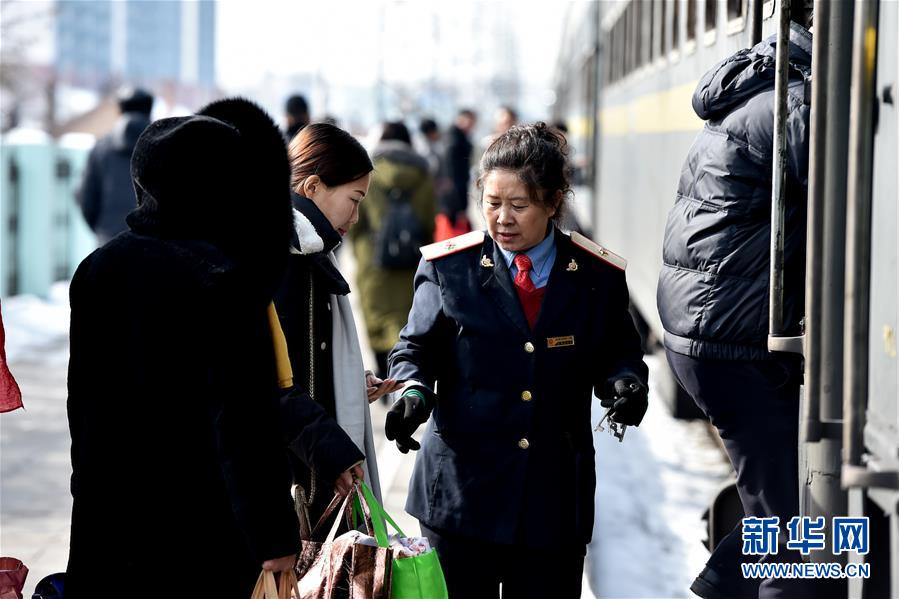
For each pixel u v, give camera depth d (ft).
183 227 11.68
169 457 11.47
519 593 14.85
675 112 30.48
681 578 22.07
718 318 15.57
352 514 13.76
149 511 11.50
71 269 65.36
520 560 14.76
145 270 11.58
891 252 11.35
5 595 13.79
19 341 49.16
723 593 16.96
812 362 11.97
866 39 10.80
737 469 16.28
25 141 60.23
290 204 11.94
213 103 12.30
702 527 25.12
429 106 161.17
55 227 63.10
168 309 11.41
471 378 14.62
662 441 32.45
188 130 11.66
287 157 12.01
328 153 14.76
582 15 85.10
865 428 11.78
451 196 55.57
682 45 29.07
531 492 14.56
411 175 36.29
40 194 59.77
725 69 15.79
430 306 14.79
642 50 41.68
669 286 16.16
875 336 11.76
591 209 71.10
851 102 11.73
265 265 11.66
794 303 15.33
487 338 14.51
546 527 14.53
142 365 11.48
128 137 40.93
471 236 14.93
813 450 14.71
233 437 11.25
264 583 11.71
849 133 11.96
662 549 23.76
